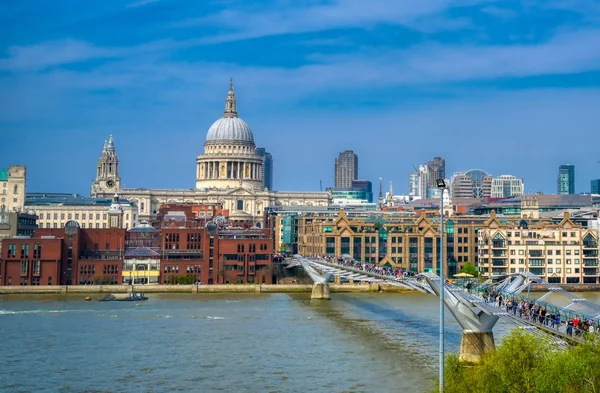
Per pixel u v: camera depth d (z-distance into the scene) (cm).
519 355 13112
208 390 17362
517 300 18812
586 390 12244
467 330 17812
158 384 17925
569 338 14675
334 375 18538
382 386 17462
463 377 14050
